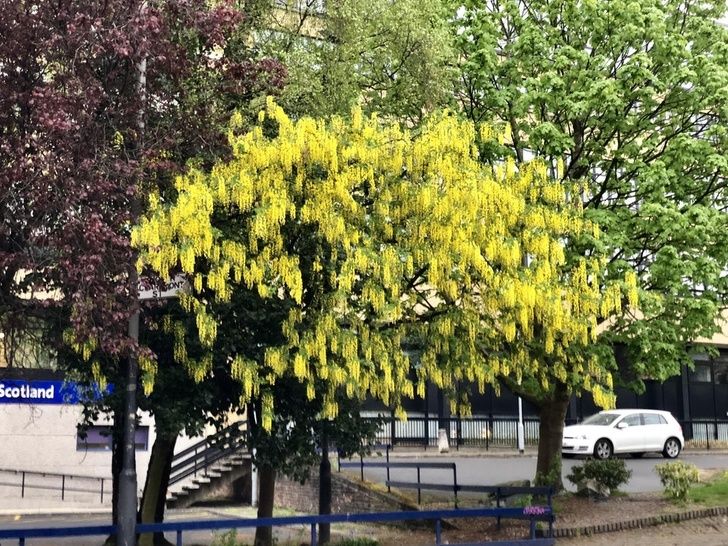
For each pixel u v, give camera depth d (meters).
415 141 11.04
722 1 16.67
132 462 9.46
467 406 12.77
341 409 12.13
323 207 10.41
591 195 15.62
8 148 8.95
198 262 10.50
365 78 15.18
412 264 10.85
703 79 15.16
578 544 13.69
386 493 17.16
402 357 11.15
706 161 14.66
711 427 36.66
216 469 21.84
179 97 10.63
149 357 9.63
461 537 14.61
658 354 14.63
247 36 13.18
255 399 11.30
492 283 10.98
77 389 16.31
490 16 16.11
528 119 16.20
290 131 10.48
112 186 9.16
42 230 9.19
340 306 11.02
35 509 21.12
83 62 9.60
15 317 9.73
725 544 13.69
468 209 10.65
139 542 12.64
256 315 10.87
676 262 13.89
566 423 33.12
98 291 8.88
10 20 9.59
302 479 12.41
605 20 15.40
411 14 14.41
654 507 15.83
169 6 10.23
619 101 14.48
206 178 10.32
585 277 11.82
